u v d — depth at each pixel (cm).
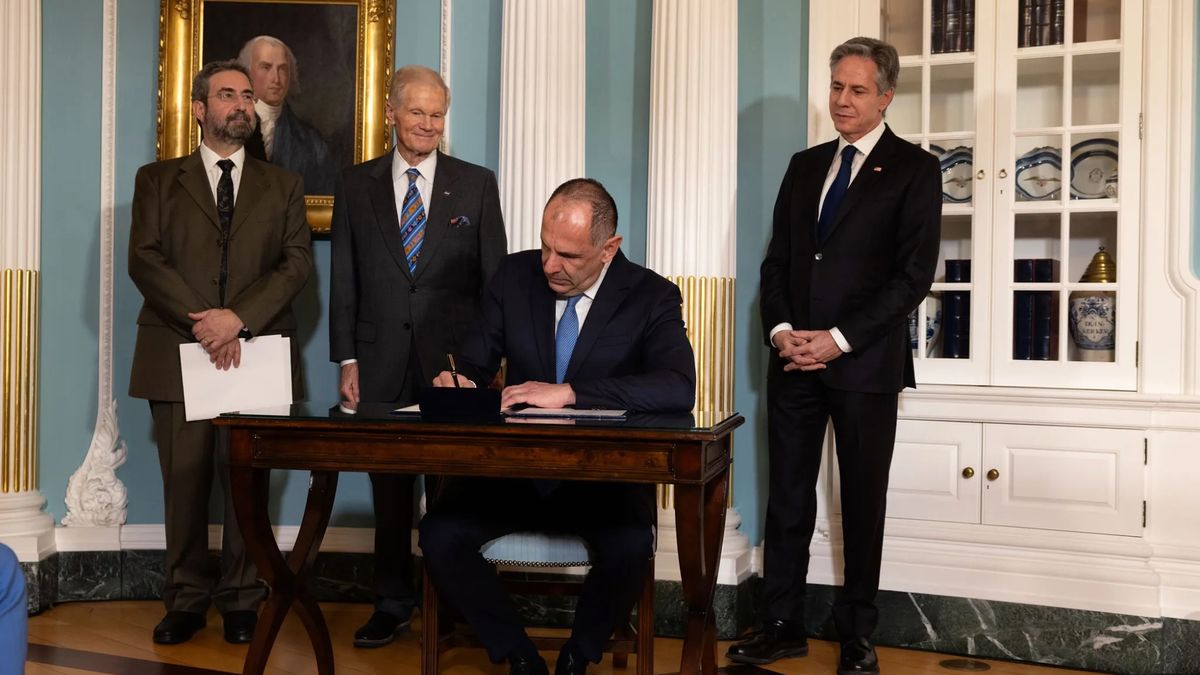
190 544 419
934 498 431
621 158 474
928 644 424
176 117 477
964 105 445
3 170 466
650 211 451
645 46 472
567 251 316
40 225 479
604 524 316
